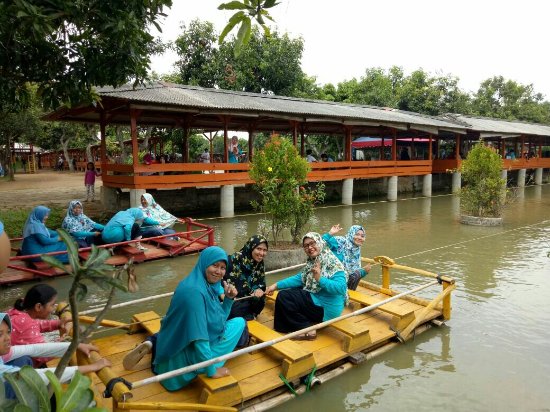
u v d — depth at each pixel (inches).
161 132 831.7
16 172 1434.5
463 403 163.2
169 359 148.8
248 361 172.6
